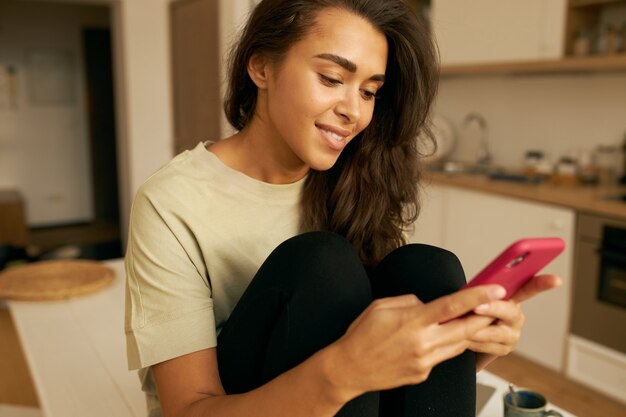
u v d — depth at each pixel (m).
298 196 1.21
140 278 1.02
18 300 2.13
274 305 0.95
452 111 4.14
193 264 1.07
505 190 2.98
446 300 0.75
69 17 6.50
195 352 1.00
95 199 6.81
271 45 1.01
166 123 5.20
